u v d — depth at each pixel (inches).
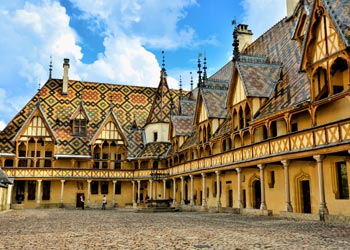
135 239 458.6
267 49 1342.3
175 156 1710.1
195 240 440.5
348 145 647.8
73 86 2162.9
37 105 1808.6
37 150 1798.7
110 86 2250.2
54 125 1940.2
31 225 698.2
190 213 1158.3
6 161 1777.8
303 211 915.4
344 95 690.8
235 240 433.7
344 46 694.5
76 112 1967.3
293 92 934.4
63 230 588.7
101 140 1900.8
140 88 2313.0
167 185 1866.4
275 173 1022.4
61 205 1756.9
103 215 1069.8
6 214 1149.1
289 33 1230.9
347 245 376.8
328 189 813.9
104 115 2091.5
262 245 389.1
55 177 1748.3
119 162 1911.9
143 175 1831.9
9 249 384.5
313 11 796.0
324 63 764.0
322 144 716.0
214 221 757.9
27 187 1769.2
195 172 1373.0
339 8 767.1
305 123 888.3
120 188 1913.1
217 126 1332.4
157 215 1049.5
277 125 997.2
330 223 645.3
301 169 912.3
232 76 1149.7
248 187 1151.6
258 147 955.3
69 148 1850.4
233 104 1155.9
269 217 849.5
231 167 1099.9
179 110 1825.8
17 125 1867.6
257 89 1056.8
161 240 445.1
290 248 364.8
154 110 2030.0
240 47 1659.7
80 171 1793.8
